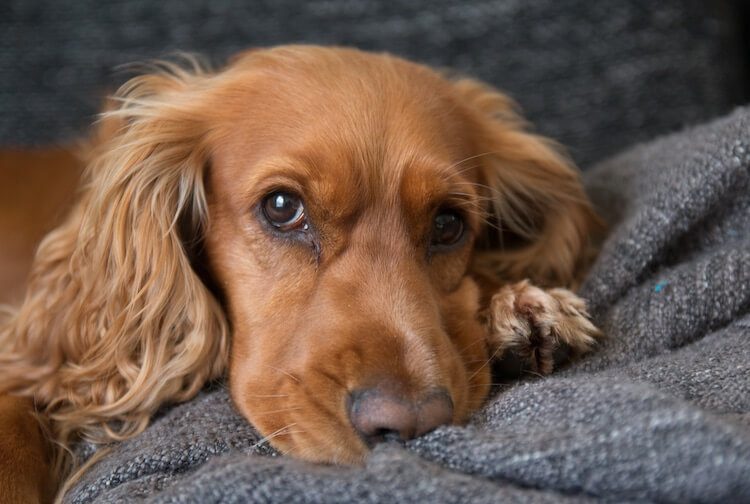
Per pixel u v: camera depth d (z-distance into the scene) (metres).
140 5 0.70
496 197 0.52
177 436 0.42
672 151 0.51
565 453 0.33
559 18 0.69
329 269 0.44
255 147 0.46
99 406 0.46
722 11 0.69
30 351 0.49
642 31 0.68
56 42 0.71
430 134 0.46
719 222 0.48
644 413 0.33
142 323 0.47
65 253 0.50
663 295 0.45
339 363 0.40
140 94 0.53
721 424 0.33
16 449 0.43
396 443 0.37
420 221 0.45
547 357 0.45
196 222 0.49
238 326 0.46
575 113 0.69
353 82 0.47
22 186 0.61
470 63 0.70
